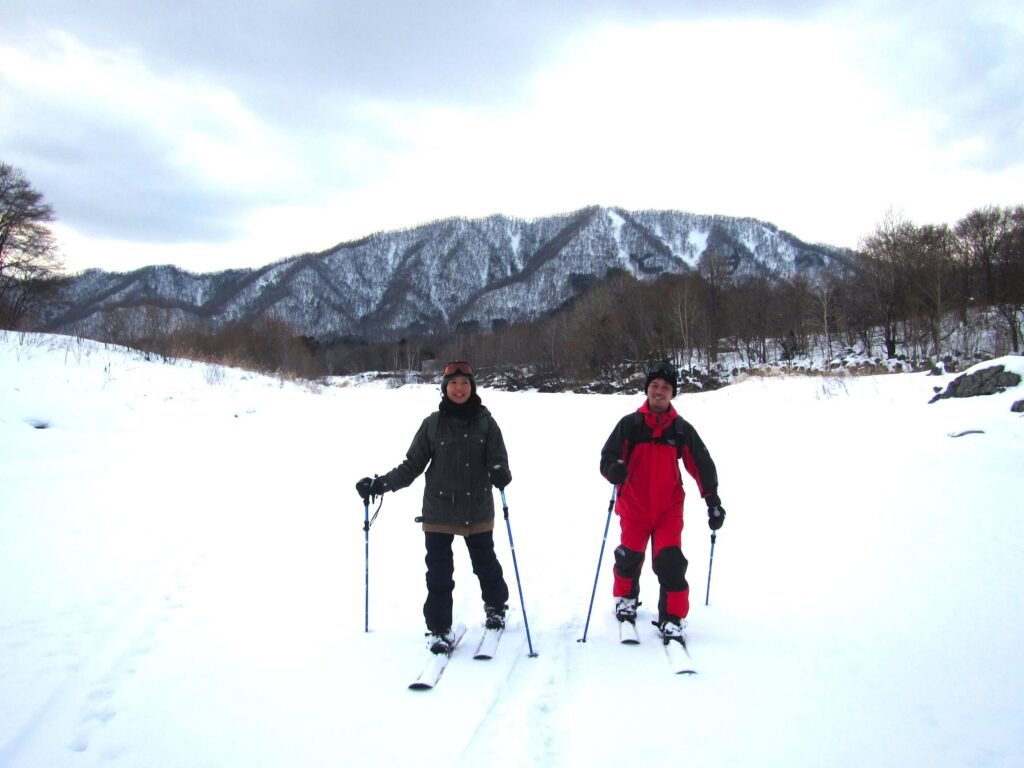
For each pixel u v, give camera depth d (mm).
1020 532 5680
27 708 3391
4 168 38562
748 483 8625
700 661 3783
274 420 15836
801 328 52750
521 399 32094
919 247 42812
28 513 7035
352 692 3531
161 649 4078
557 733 3090
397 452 12266
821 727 3076
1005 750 2854
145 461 10227
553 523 7062
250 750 3018
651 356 57156
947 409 11508
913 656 3730
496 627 4285
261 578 5379
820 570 5199
